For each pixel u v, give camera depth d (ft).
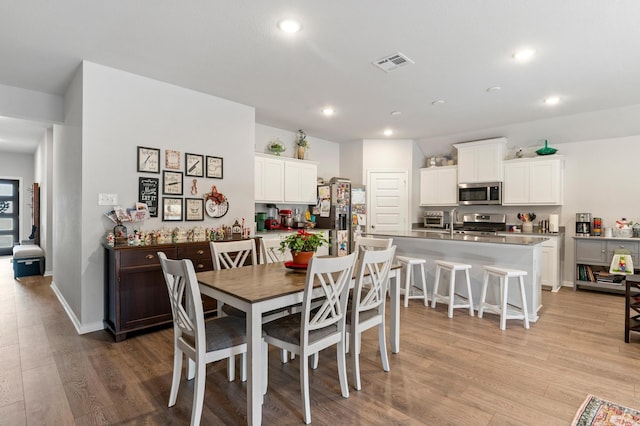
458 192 20.21
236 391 7.25
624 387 7.31
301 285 6.82
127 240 10.64
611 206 16.67
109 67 10.71
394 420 6.20
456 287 13.66
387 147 21.35
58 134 14.48
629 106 14.37
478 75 11.18
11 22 8.11
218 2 7.34
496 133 18.83
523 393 7.09
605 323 11.48
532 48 9.32
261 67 10.68
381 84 12.07
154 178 11.75
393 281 9.00
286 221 18.76
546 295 15.44
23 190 27.14
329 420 6.21
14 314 12.39
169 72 11.12
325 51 9.61
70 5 7.42
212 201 13.25
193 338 6.35
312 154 21.04
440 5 7.39
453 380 7.64
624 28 8.21
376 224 21.24
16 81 11.73
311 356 8.79
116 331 9.84
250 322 5.78
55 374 7.92
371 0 7.22
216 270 8.46
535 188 17.66
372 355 9.00
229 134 13.88
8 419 6.23
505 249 12.29
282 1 7.29
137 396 7.02
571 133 17.07
